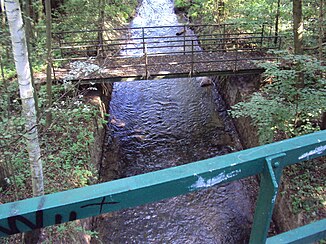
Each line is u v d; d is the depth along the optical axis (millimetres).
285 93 5848
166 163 7633
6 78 7023
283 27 10836
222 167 988
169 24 15555
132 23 15625
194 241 5750
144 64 8727
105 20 13141
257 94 6441
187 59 9086
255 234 1148
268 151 1042
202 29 13555
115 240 5766
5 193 4855
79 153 6180
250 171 1033
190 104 9992
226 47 11070
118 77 7965
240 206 6418
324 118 5969
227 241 5738
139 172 7355
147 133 8664
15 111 5480
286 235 1192
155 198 955
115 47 12102
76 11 11234
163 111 9648
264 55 9156
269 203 1038
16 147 5125
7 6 3248
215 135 8547
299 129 5891
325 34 8391
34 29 9891
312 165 5859
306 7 8539
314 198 5219
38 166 4023
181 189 971
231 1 11695
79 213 898
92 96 8289
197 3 15000
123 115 9391
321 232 1227
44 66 8406
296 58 5367
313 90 5637
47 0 5488
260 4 10320
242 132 8117
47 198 882
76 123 6906
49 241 4406
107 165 7449
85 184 5574
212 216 6223
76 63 5805
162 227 6020
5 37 5148
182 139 8445
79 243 4820
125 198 918
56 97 7035
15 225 856
